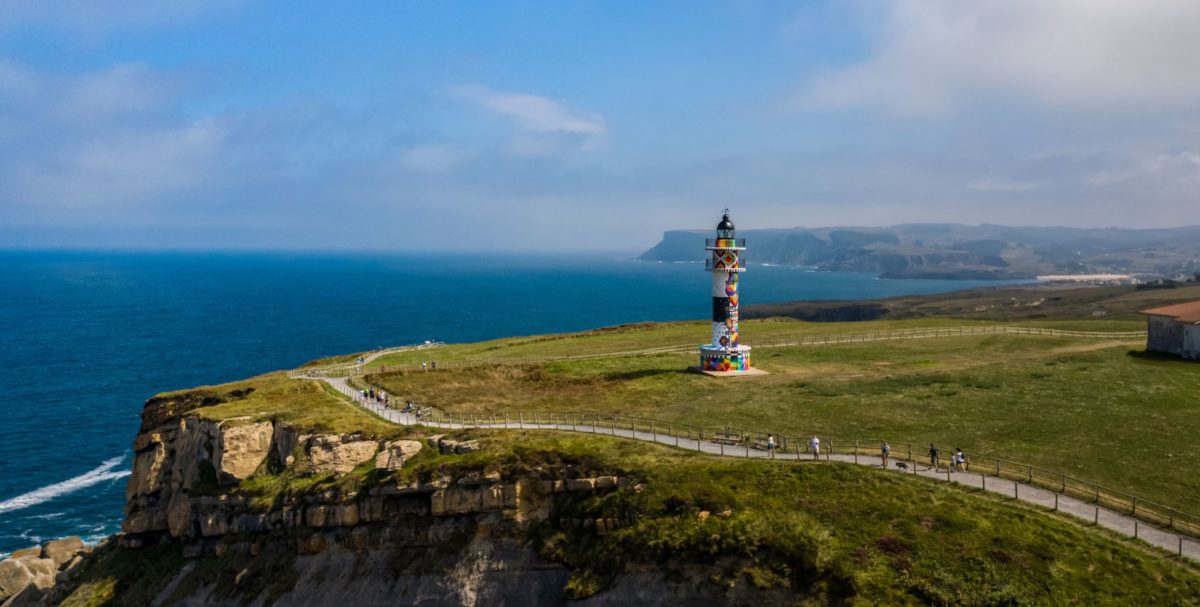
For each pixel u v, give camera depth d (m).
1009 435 50.78
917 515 37.66
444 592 45.53
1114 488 41.12
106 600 58.47
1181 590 31.23
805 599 34.44
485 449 49.84
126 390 135.75
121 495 86.62
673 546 38.56
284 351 181.00
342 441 54.50
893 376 69.19
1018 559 33.84
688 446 49.88
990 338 90.75
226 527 55.50
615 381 74.62
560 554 43.50
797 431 53.84
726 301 76.31
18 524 79.12
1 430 109.88
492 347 107.31
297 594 49.16
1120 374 63.41
